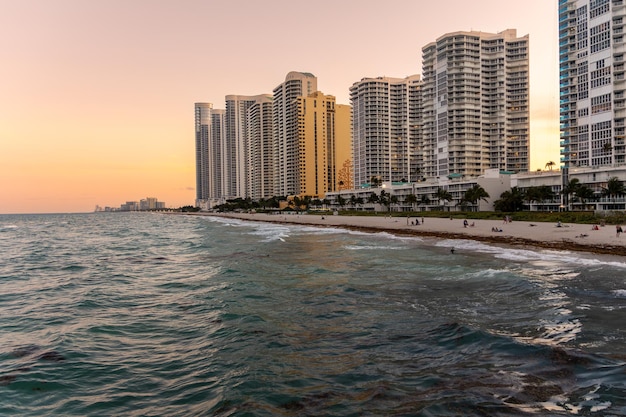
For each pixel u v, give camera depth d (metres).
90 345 13.24
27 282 26.31
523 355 11.10
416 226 69.81
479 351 11.54
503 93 162.25
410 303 17.84
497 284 21.77
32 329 15.30
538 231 47.81
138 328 15.14
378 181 168.00
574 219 61.56
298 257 36.50
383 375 10.15
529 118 164.25
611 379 9.41
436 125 167.75
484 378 9.73
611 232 41.59
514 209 98.31
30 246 56.66
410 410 8.27
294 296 19.92
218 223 133.12
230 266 31.41
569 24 132.50
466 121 159.62
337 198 176.88
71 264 35.69
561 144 134.25
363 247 44.44
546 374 9.84
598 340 12.27
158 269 31.66
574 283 21.59
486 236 48.44
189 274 28.55
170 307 18.45
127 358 12.00
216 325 15.19
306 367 10.84
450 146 159.88
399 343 12.52
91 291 22.70
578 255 32.56
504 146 162.50
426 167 173.00
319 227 93.75
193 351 12.45
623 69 116.19
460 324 14.02
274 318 15.89
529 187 101.00
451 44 161.38
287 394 9.27
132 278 27.39
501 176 119.75
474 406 8.33
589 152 123.44
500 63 162.38
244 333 14.02
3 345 13.38
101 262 36.84
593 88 122.56
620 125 116.12
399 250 40.47
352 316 15.86
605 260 29.61
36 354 12.45
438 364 10.73
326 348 12.29
